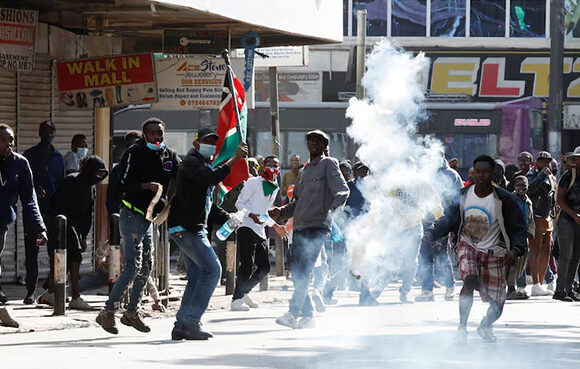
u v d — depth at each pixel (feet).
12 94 109.29
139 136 90.17
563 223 101.19
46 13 107.45
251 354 59.93
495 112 181.06
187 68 117.39
